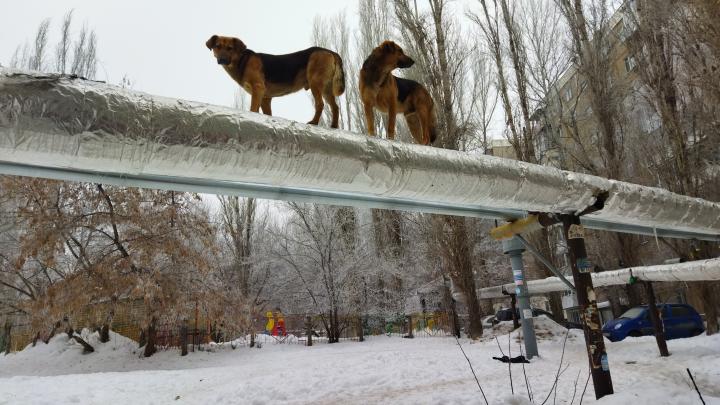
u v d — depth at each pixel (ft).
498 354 32.35
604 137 50.85
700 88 34.45
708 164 39.58
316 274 62.28
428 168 12.97
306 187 11.63
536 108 60.85
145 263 43.78
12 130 7.65
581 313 17.25
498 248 70.59
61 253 45.98
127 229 45.44
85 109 8.18
